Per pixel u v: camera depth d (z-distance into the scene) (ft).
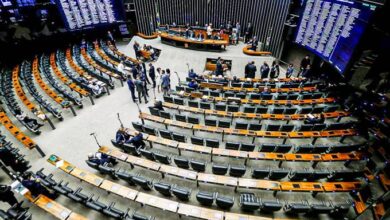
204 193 23.15
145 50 62.44
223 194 27.04
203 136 36.42
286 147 29.37
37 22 59.21
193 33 62.44
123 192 24.50
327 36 41.55
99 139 35.83
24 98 41.22
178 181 28.73
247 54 60.75
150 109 38.37
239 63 59.67
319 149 29.78
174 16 74.79
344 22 37.01
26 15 57.26
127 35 75.72
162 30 67.36
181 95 42.96
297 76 53.42
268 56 60.49
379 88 38.50
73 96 42.73
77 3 57.98
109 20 64.39
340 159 27.91
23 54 61.72
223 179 25.45
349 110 38.24
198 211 22.22
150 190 27.50
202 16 73.51
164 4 72.08
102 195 27.12
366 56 36.78
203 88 46.80
